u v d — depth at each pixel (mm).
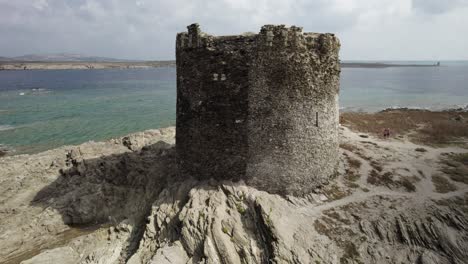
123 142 30938
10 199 22922
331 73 17969
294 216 16031
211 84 17047
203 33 17109
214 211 15680
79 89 96062
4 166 27922
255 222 15523
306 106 16969
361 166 22797
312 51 16922
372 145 28469
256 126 16656
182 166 19062
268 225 14859
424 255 15680
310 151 17547
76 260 17000
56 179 25188
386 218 17188
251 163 16938
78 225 20703
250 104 16562
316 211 17062
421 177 21891
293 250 14352
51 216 20594
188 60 17578
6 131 44844
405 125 39438
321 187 18609
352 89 104000
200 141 17797
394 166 23141
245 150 16938
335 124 19219
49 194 23656
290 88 16469
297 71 16484
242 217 15648
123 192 22328
